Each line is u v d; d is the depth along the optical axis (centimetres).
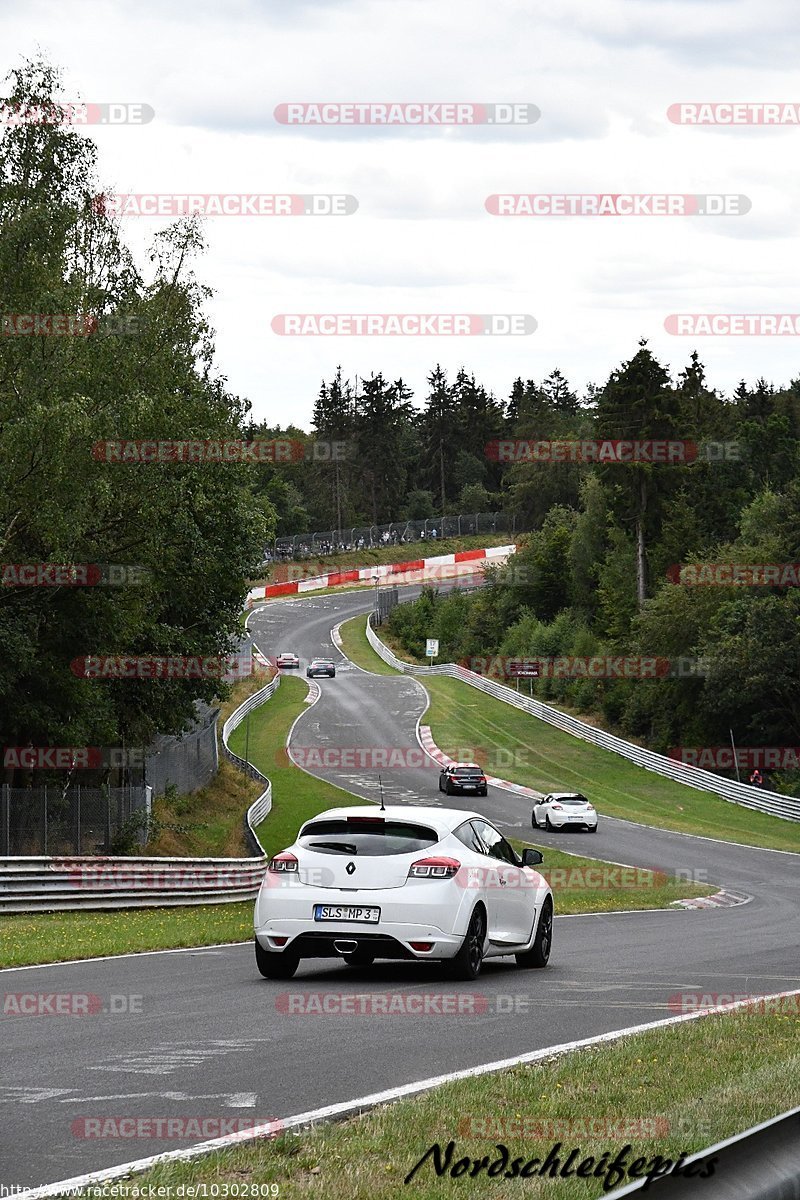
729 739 14325
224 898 5875
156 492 6544
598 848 8912
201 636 8644
